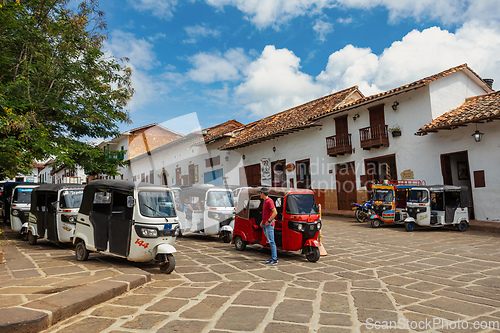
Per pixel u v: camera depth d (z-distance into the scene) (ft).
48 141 38.14
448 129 44.75
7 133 33.50
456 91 50.42
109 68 44.06
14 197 36.81
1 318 10.84
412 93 49.26
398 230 39.60
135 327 11.67
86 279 16.76
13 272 18.88
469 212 43.32
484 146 41.11
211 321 12.31
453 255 24.82
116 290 15.31
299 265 22.34
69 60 41.06
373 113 54.80
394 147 51.65
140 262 22.58
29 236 31.94
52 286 15.23
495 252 25.61
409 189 40.14
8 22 34.04
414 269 20.83
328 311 13.48
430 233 36.91
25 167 35.96
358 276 19.29
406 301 14.78
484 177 41.09
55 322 11.84
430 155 46.88
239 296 15.43
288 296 15.48
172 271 20.35
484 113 38.75
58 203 28.91
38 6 37.42
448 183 45.29
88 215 22.33
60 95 41.68
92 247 21.79
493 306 14.06
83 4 39.27
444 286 17.08
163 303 14.35
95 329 11.44
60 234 28.48
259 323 12.15
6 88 33.81
